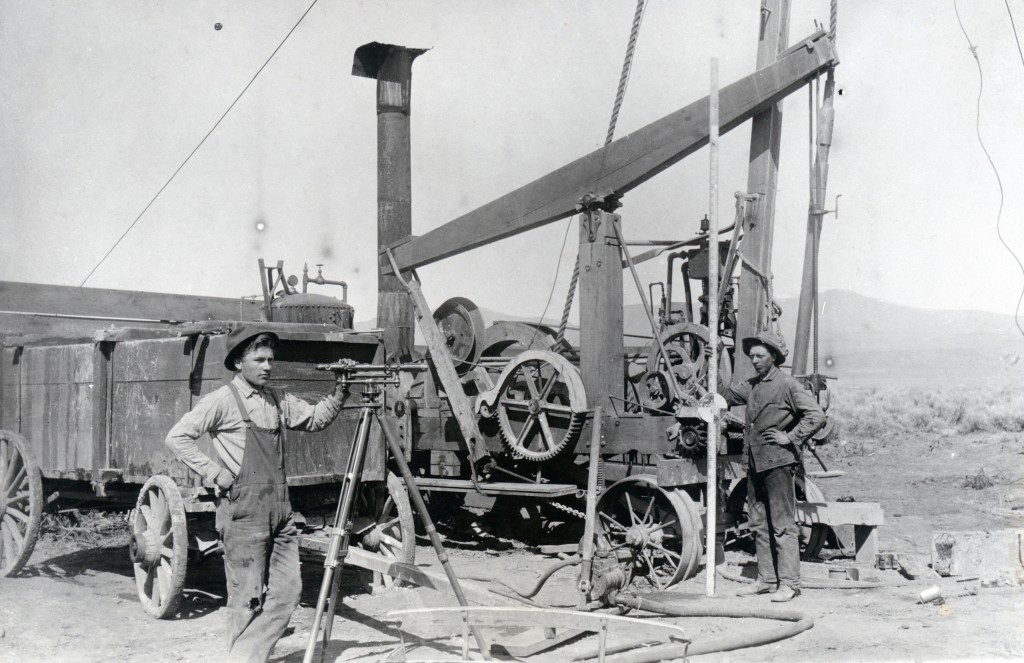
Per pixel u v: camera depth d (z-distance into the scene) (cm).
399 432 1037
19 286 1054
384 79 1217
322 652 528
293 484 674
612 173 935
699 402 798
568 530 1037
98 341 757
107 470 742
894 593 717
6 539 790
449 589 557
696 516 772
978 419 2455
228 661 483
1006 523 1084
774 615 627
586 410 890
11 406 894
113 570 827
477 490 947
